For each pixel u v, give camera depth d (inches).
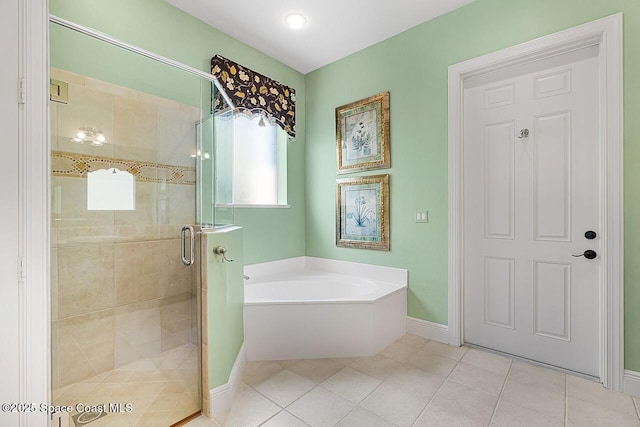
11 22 42.7
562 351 80.7
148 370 69.8
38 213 44.8
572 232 79.0
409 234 105.0
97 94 72.6
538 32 79.9
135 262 78.0
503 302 89.9
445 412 63.8
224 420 62.1
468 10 91.3
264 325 86.7
